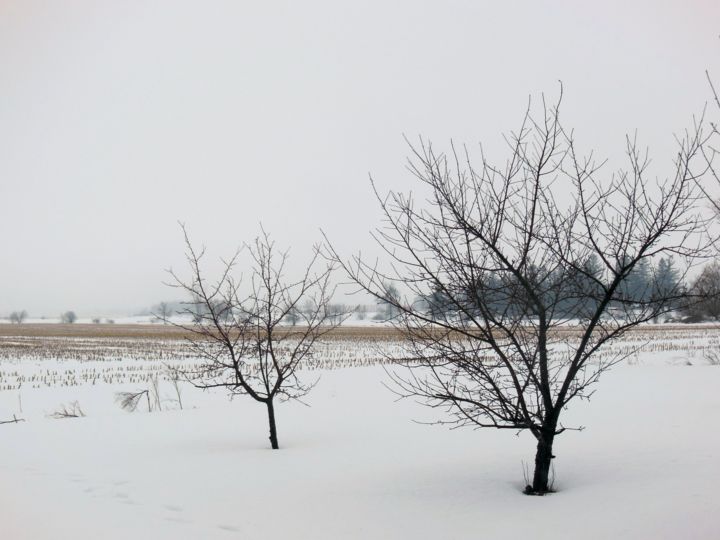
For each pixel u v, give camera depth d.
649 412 11.45
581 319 6.87
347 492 6.64
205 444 10.31
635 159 6.21
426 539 4.96
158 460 8.84
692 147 5.88
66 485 7.29
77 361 31.80
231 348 10.10
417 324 6.79
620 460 7.26
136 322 168.62
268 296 10.29
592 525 4.82
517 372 6.84
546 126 6.33
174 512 6.02
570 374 6.37
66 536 5.22
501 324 6.34
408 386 17.73
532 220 6.36
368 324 86.19
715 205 5.88
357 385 19.22
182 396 18.45
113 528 5.45
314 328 10.79
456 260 6.31
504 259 6.23
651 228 6.10
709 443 7.82
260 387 19.66
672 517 4.72
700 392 14.30
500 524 5.17
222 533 5.29
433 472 7.48
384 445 9.64
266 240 10.38
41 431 12.02
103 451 9.76
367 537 5.10
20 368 28.44
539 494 6.14
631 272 6.29
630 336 42.50
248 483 7.25
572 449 8.39
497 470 7.40
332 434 11.04
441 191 6.43
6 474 7.97
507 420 6.50
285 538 5.14
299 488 6.92
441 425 11.48
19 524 5.56
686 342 36.88
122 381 22.77
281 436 11.09
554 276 6.57
